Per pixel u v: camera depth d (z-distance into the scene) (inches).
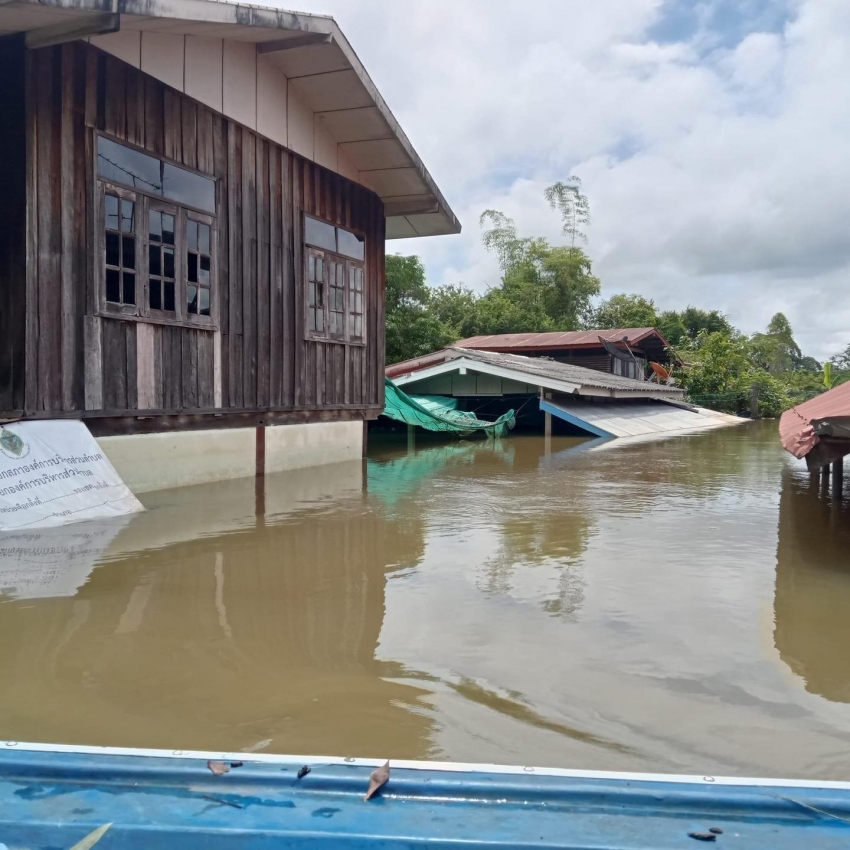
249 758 66.7
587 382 657.6
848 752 90.7
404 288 1010.1
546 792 60.9
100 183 243.3
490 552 193.5
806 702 104.6
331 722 96.8
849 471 425.7
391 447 550.6
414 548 196.7
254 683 108.6
